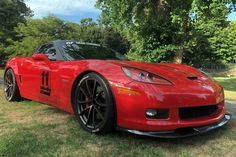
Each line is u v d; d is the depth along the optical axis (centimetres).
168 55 1720
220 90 402
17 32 3247
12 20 3716
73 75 404
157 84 347
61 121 437
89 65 386
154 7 1698
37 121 437
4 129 397
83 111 393
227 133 400
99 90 374
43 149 326
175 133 345
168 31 1686
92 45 511
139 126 340
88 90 384
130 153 321
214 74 4194
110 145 343
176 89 349
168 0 1644
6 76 594
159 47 1703
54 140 354
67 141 353
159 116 339
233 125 439
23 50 3003
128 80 347
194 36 1725
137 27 1733
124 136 371
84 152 322
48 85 461
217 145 354
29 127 405
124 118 348
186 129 353
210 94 372
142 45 1730
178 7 1609
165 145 348
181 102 344
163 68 407
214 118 380
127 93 343
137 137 369
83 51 476
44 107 528
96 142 351
